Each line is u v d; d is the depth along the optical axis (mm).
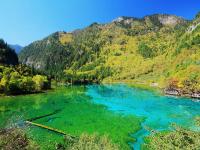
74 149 50719
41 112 112250
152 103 138500
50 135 72938
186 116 103625
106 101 147250
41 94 178750
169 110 117250
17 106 128375
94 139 54750
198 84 167250
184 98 158250
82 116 104500
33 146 32656
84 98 160875
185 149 45438
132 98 159875
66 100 151250
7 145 28844
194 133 49875
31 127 79688
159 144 52438
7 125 37938
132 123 91688
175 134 51062
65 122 93062
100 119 98500
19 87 177875
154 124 90562
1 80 174750
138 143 68625
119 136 74750
